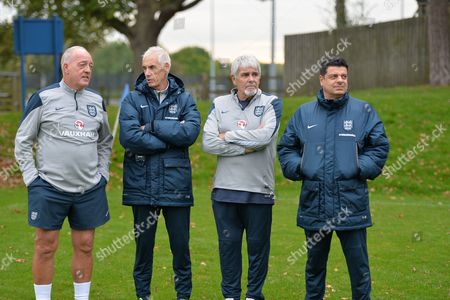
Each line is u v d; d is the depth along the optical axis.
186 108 8.22
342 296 9.02
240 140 7.96
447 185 17.91
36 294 8.11
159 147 7.93
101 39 40.53
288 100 24.67
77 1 36.38
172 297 8.98
